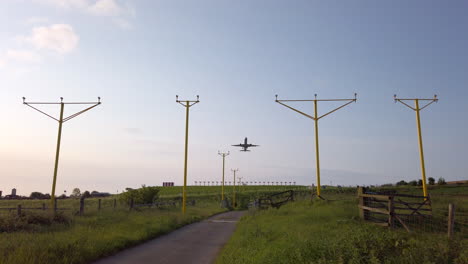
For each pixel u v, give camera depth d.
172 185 144.12
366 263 7.93
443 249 8.15
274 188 126.00
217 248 14.33
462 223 14.33
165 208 40.56
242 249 12.30
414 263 7.50
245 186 141.00
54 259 10.30
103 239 14.03
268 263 9.38
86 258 11.26
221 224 25.97
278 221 20.31
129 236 15.88
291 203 33.09
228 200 72.31
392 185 56.66
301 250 9.34
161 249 13.90
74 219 21.55
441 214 16.20
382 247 8.45
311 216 20.53
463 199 25.39
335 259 8.27
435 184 56.75
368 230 12.59
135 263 11.09
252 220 24.39
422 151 29.38
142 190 45.59
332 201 28.88
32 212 19.69
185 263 11.16
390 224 14.20
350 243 8.84
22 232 15.92
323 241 9.95
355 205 24.05
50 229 17.33
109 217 24.00
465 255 7.64
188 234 19.22
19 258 9.55
